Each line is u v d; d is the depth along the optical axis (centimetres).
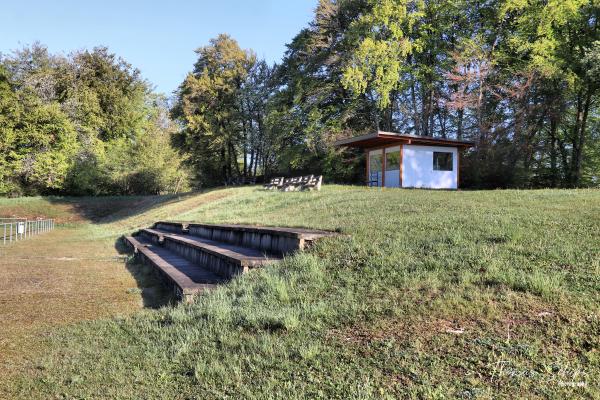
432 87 2816
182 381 361
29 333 519
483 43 2620
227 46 3934
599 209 779
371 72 2717
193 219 1630
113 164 3797
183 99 4041
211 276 754
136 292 755
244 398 319
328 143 2850
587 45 2327
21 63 4209
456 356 336
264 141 3900
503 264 500
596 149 2662
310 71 3088
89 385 369
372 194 1412
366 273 534
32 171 3384
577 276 448
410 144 2053
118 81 4509
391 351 354
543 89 2311
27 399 351
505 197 1088
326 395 307
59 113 3531
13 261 1206
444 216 805
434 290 455
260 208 1566
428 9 2784
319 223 882
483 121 2389
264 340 405
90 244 1758
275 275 580
